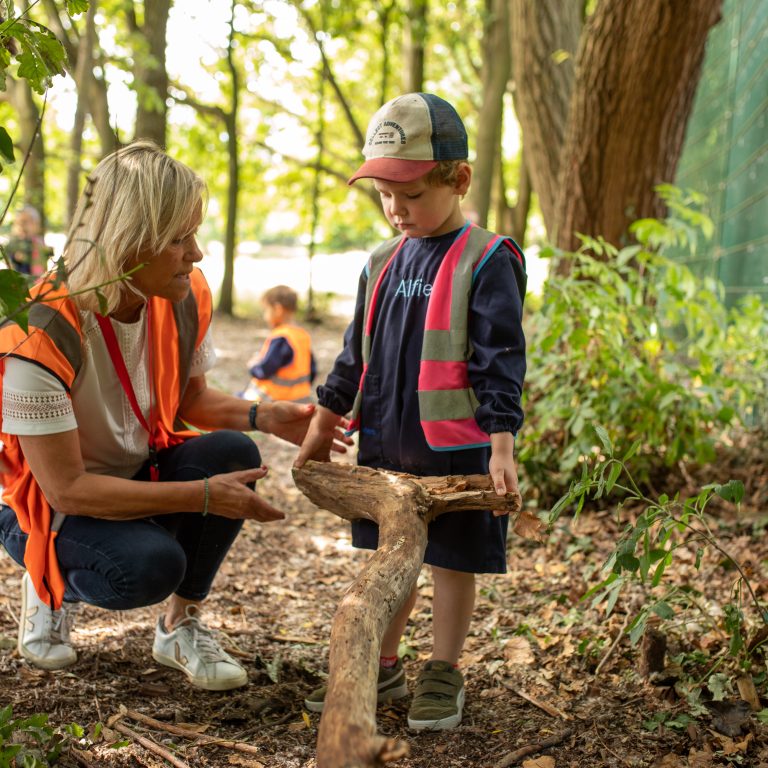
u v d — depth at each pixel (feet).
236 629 9.50
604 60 16.52
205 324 8.48
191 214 6.95
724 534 11.80
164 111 27.43
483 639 9.20
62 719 7.12
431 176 7.36
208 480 7.32
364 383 8.02
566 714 7.45
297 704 7.74
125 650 8.64
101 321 7.24
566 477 13.23
